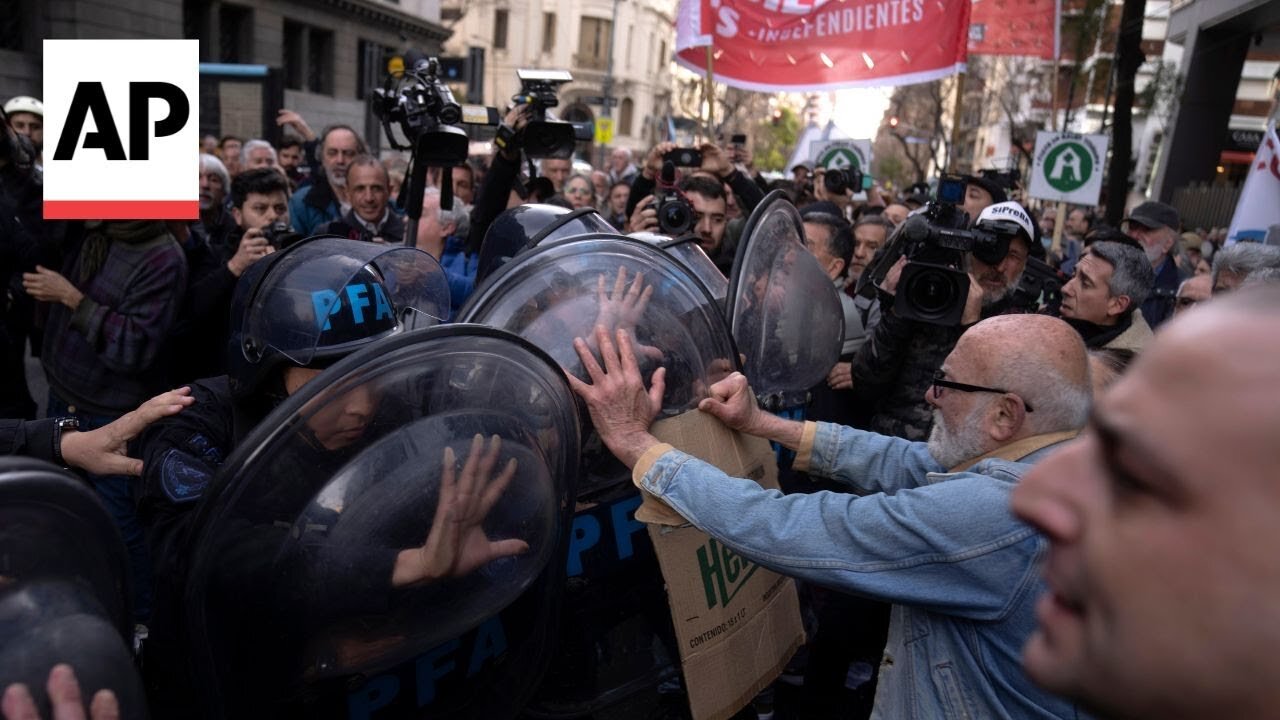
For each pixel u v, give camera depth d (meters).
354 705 1.29
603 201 8.35
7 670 0.80
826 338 2.31
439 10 27.53
